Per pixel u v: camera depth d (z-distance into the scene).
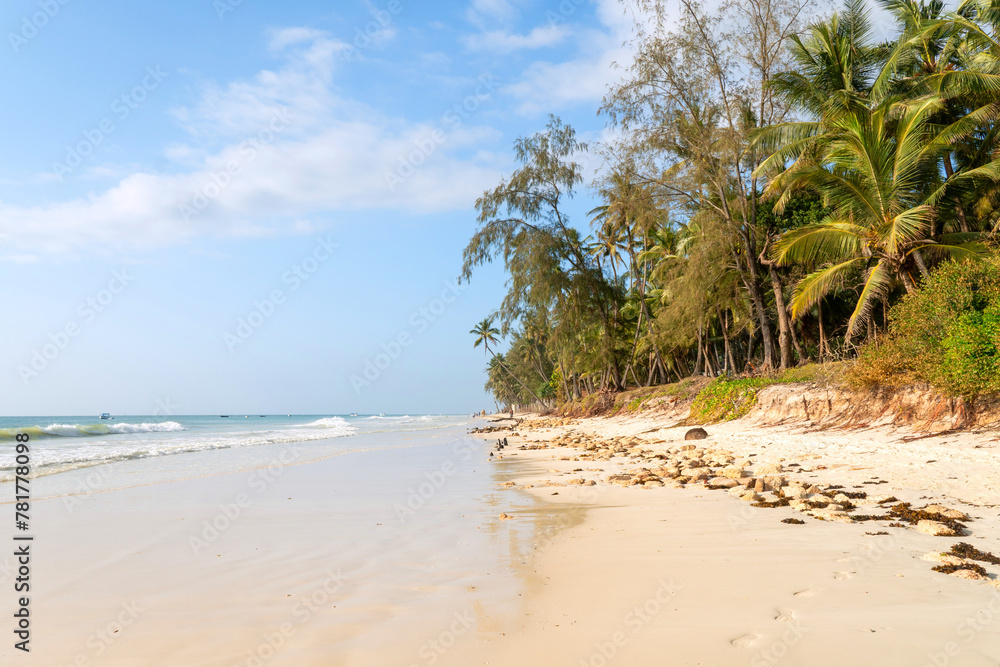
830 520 7.43
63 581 5.90
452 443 30.75
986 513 7.25
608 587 5.22
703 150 25.09
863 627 3.97
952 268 14.63
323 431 49.78
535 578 5.68
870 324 22.73
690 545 6.59
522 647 3.99
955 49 21.25
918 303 14.83
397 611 4.84
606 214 37.28
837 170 20.19
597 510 9.25
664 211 27.86
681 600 4.75
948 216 19.55
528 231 34.91
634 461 15.94
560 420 48.53
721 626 4.15
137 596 5.40
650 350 41.34
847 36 24.12
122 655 4.04
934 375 13.75
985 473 9.67
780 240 20.41
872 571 5.21
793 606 4.45
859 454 12.75
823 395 18.52
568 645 3.98
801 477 10.88
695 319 29.98
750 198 26.58
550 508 9.68
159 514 9.71
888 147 18.42
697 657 3.67
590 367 40.75
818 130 20.58
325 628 4.48
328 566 6.39
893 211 18.02
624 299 41.19
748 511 8.34
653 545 6.71
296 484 13.56
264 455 22.58
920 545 6.02
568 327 35.69
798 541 6.45
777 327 34.03
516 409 128.38
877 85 20.27
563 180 34.91
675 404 29.86
